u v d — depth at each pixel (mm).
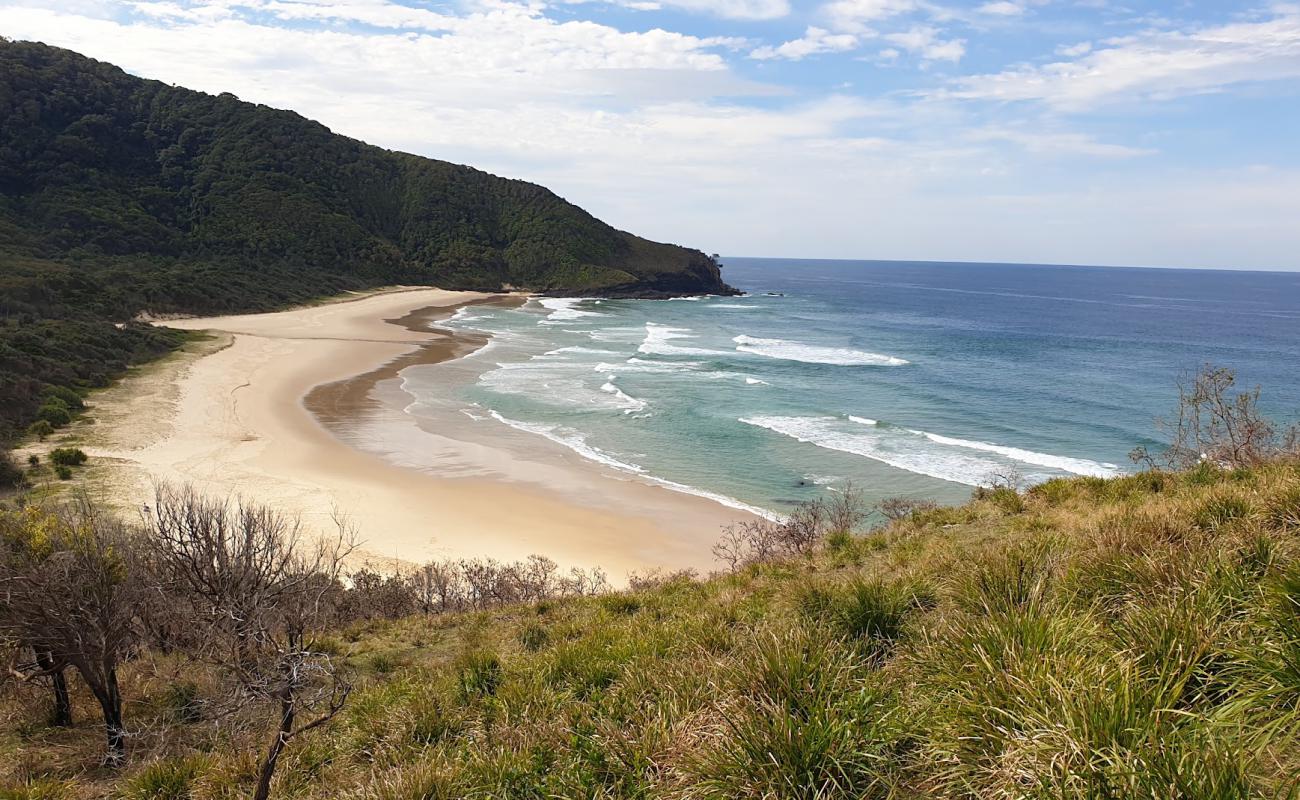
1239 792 2252
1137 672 2922
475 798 3990
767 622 5504
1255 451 10453
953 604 5082
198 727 6727
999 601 4445
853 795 3016
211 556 6891
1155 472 9789
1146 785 2328
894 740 3221
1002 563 5086
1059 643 3391
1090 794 2348
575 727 4566
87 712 7516
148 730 6547
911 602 5297
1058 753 2537
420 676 6996
